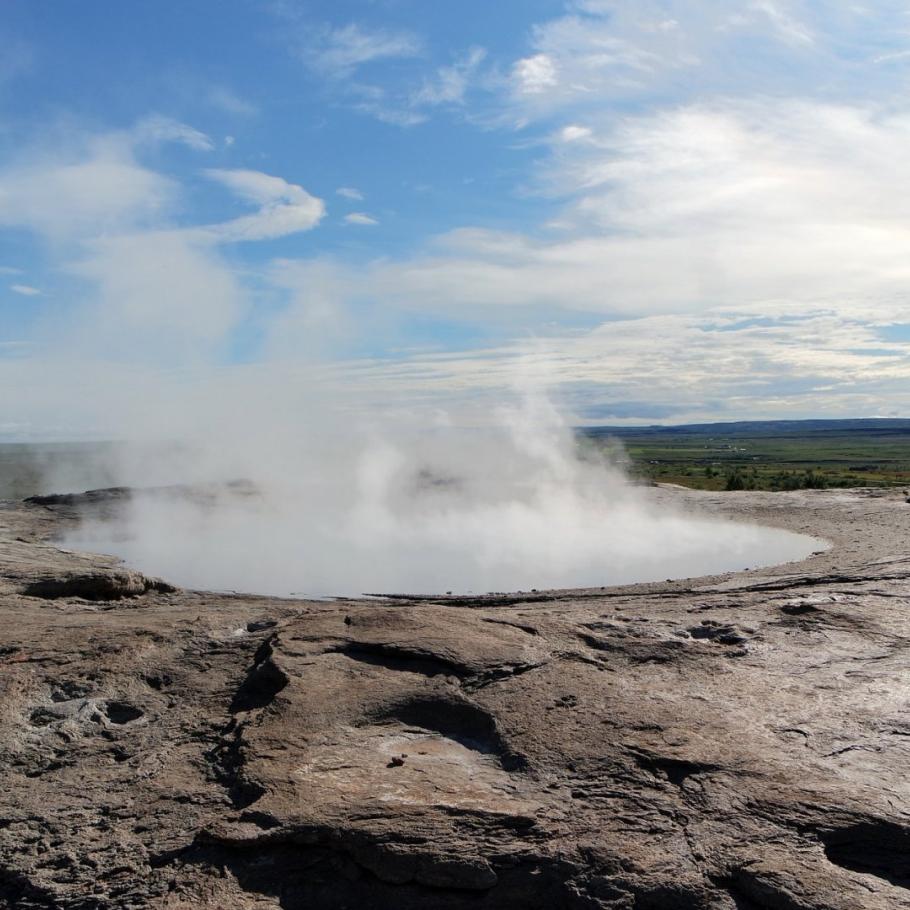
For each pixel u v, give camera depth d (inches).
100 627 395.5
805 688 323.3
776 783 251.3
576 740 280.4
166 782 273.0
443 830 237.1
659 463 3454.7
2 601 478.0
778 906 212.2
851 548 719.1
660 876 221.9
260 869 234.1
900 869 223.0
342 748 280.2
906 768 260.5
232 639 390.3
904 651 364.5
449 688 315.0
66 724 309.9
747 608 446.9
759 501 1113.4
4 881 235.8
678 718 293.6
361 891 229.8
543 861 228.7
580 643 370.6
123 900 226.7
